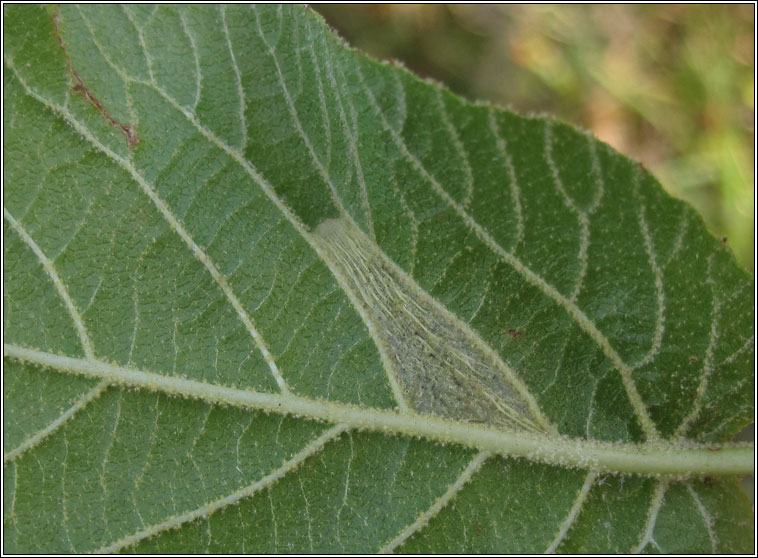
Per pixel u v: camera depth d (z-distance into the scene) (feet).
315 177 0.29
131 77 0.29
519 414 0.30
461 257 0.29
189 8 0.29
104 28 0.29
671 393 0.29
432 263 0.29
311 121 0.29
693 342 0.29
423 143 0.28
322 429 0.29
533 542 0.29
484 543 0.29
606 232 0.29
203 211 0.29
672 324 0.29
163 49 0.29
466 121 0.28
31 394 0.29
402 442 0.30
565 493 0.30
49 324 0.29
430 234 0.29
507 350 0.29
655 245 0.29
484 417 0.30
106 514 0.29
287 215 0.29
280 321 0.29
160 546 0.29
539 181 0.28
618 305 0.29
